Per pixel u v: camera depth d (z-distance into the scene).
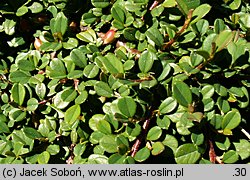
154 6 0.37
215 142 0.34
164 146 0.34
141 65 0.34
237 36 0.35
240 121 0.34
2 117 0.38
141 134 0.34
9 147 0.37
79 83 0.37
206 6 0.35
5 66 0.39
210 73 0.34
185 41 0.35
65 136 0.37
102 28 0.40
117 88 0.35
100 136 0.35
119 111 0.34
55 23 0.38
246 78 0.35
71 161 0.37
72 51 0.36
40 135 0.37
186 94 0.32
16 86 0.37
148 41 0.36
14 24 0.39
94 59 0.36
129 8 0.36
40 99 0.37
